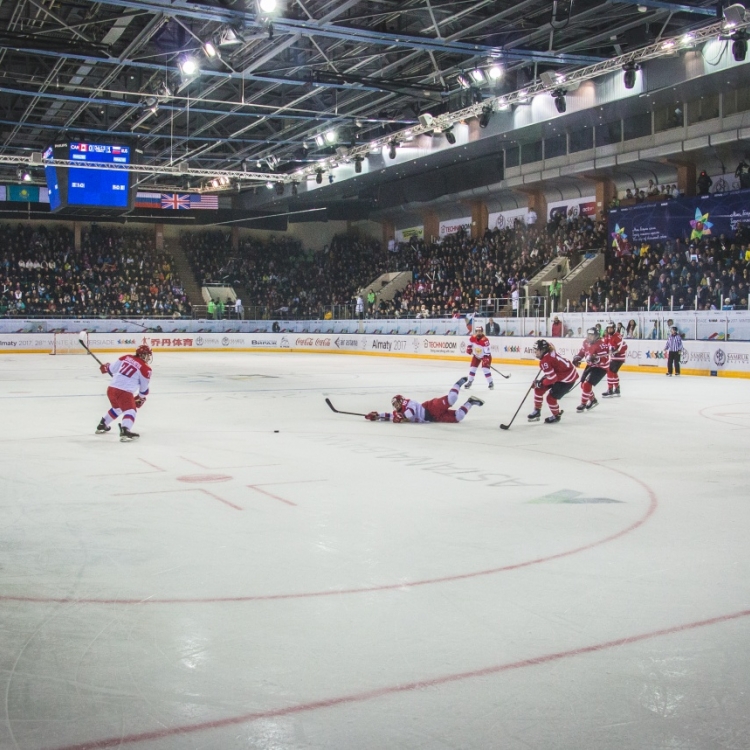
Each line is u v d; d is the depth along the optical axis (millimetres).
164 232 49469
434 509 7172
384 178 41406
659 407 16250
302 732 3197
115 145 30047
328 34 21609
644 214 32375
